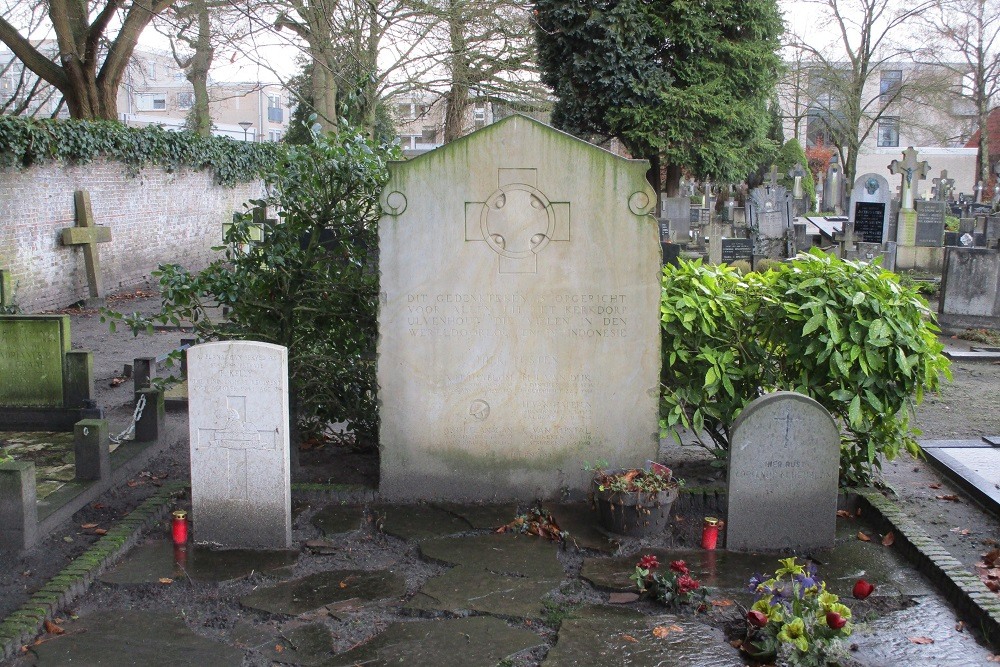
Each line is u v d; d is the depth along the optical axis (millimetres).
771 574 5598
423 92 26422
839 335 6613
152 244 21266
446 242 6410
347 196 7367
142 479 7449
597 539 6039
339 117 8398
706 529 5945
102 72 19938
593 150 6312
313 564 5773
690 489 6730
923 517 6809
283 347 5766
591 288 6461
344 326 7559
